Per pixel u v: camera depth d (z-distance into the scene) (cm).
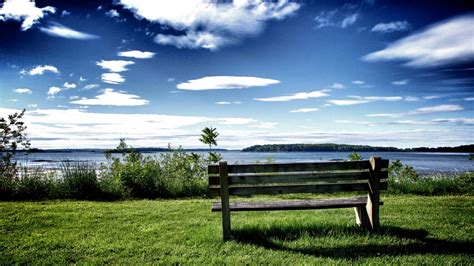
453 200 845
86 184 925
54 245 462
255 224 564
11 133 974
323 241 468
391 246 448
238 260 398
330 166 497
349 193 1041
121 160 1153
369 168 506
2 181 895
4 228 551
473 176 1091
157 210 718
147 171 1020
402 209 717
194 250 436
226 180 481
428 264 381
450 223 585
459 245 454
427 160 10331
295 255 415
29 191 896
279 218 634
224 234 481
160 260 402
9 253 428
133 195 965
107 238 498
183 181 1055
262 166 488
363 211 529
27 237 500
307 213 705
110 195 935
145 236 511
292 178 494
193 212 705
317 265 380
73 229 550
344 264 384
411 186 1051
